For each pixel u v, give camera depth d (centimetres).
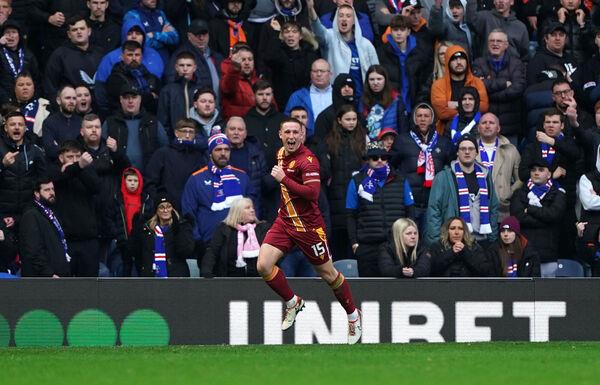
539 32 6338
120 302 4384
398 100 5466
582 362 3269
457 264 4659
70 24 5562
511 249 4744
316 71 5481
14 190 4816
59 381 2830
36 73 5581
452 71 5497
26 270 4566
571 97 5350
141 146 5191
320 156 5116
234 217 4612
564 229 5272
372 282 4450
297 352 3675
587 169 5275
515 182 5225
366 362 3238
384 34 5862
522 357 3422
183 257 4722
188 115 5406
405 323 4456
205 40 5562
